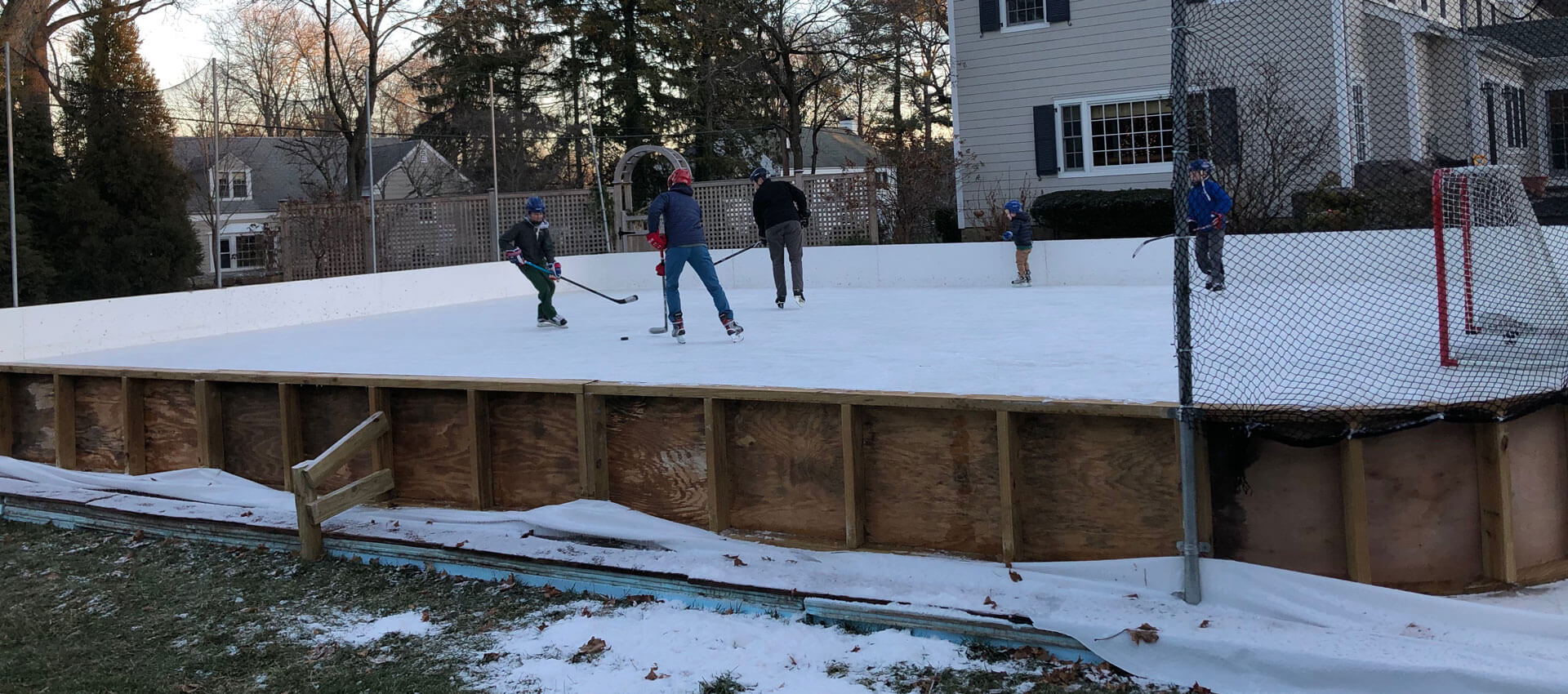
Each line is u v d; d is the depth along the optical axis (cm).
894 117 3341
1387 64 646
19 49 1741
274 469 629
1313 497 392
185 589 504
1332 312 739
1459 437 394
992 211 1717
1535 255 569
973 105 1811
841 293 1337
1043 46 1744
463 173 2697
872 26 2684
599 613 442
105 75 1838
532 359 761
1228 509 402
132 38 1884
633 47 2770
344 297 1316
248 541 565
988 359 652
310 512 531
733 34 2714
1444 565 396
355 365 777
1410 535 394
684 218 802
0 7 1872
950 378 583
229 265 2681
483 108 2752
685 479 501
